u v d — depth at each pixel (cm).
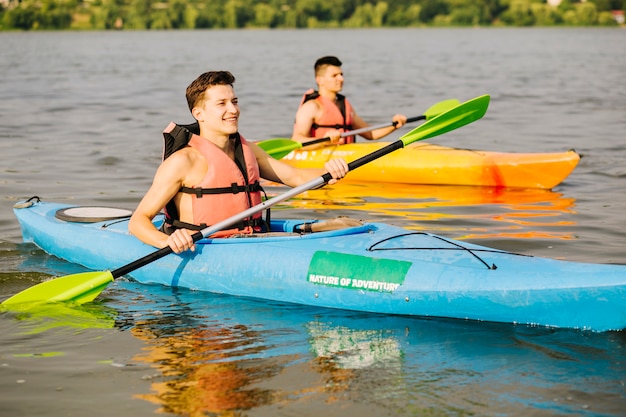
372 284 452
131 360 389
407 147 847
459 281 435
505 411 338
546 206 705
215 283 492
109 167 896
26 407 344
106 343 411
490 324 433
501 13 9938
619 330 416
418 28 9531
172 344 409
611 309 409
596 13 9744
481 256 454
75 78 2256
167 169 485
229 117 486
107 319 446
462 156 813
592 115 1397
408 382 365
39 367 382
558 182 779
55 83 2080
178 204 496
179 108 1534
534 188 788
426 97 1742
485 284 429
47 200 724
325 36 6475
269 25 9562
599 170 875
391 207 705
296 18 9581
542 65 2816
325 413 337
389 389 358
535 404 344
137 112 1462
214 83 485
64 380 368
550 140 1112
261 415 335
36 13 9050
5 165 902
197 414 337
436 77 2280
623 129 1213
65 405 345
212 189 490
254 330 428
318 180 491
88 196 744
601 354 392
